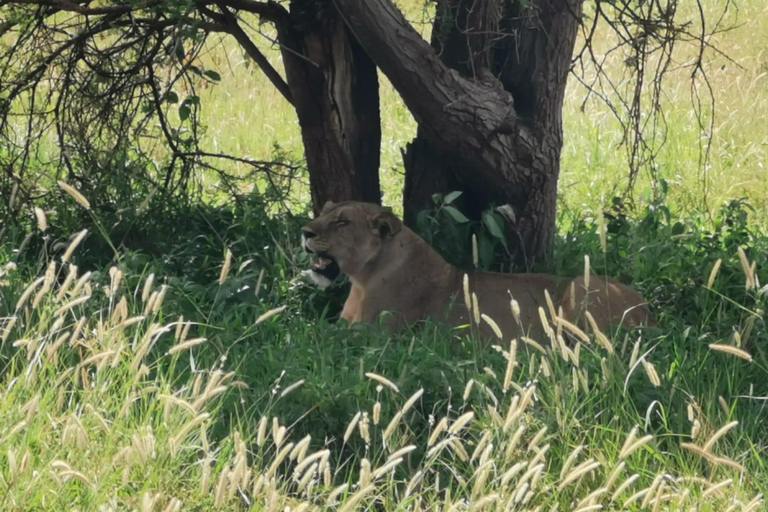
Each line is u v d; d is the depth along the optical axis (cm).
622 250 1286
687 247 1332
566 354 762
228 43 2355
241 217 1337
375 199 1261
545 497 726
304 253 1178
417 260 1109
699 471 779
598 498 735
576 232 1441
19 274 1128
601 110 2153
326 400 825
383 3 1063
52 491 661
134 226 1275
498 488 675
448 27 1186
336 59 1184
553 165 1231
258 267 1220
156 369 891
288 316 1080
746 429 845
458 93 1129
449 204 1249
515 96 1220
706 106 2159
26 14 1162
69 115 1319
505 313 1083
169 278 1068
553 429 804
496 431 759
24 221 1298
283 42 1178
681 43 2470
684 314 1137
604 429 786
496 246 1245
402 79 1102
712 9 2691
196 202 1409
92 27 1220
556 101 1220
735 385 916
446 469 803
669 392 876
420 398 856
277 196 1387
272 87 2216
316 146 1220
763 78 2309
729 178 1802
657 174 1803
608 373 838
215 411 788
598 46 2434
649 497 645
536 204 1234
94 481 664
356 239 1094
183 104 1323
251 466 760
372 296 1105
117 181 1316
